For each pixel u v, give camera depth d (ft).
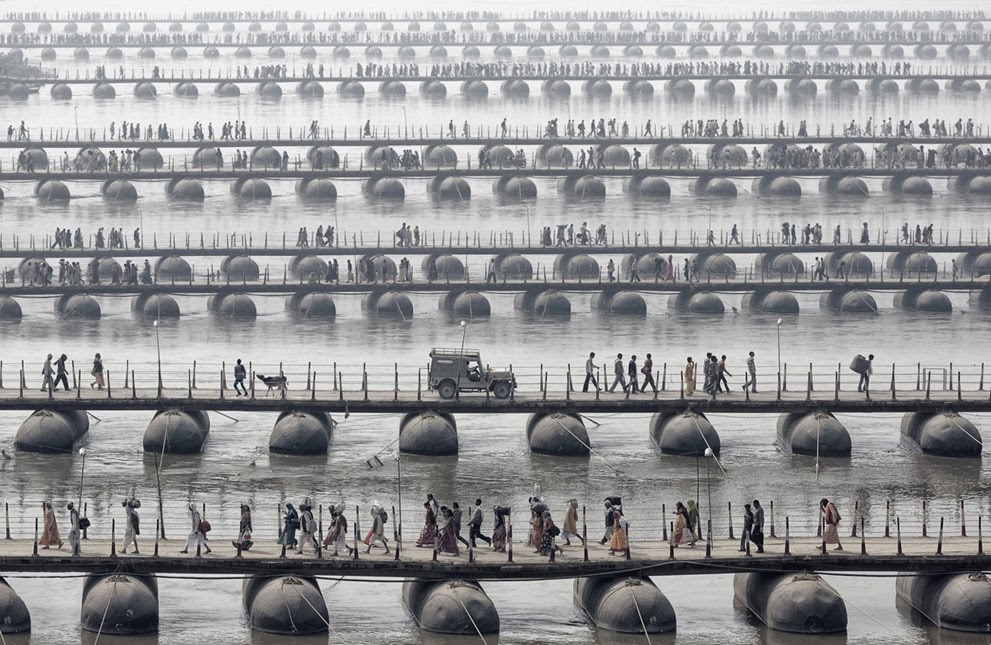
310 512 611.88
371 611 623.36
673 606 637.30
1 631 593.01
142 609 595.47
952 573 617.21
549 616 621.31
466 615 594.65
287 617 593.83
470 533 620.90
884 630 610.24
